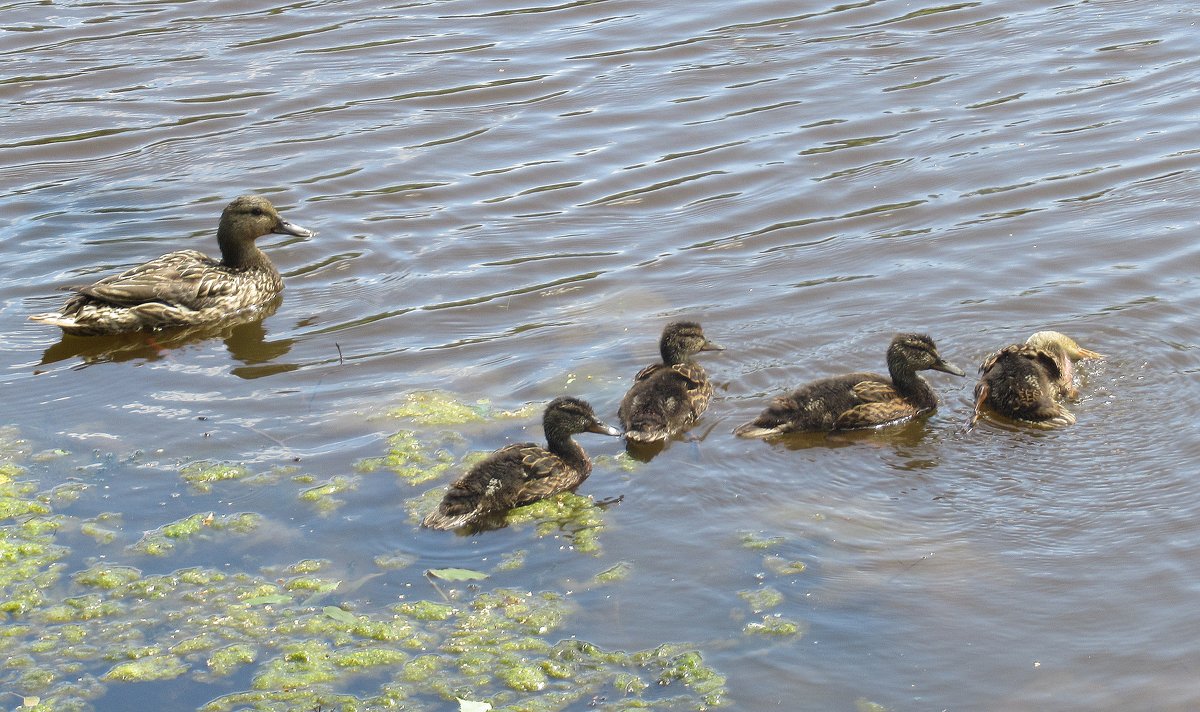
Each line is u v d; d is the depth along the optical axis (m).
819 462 10.70
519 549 9.62
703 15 21.08
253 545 9.69
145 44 20.28
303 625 8.83
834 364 12.23
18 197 16.14
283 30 20.80
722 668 8.34
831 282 13.77
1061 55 19.22
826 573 9.21
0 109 18.20
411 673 8.36
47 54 19.89
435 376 12.26
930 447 10.88
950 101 17.94
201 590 9.20
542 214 15.61
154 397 12.05
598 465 10.78
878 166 16.34
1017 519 9.77
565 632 8.72
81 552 9.63
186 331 13.61
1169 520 9.64
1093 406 11.28
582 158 16.88
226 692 8.23
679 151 16.98
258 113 18.12
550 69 19.33
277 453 10.94
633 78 18.98
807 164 16.50
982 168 16.12
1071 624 8.66
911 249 14.38
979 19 20.62
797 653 8.46
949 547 9.45
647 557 9.49
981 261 14.00
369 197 16.03
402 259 14.68
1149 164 15.96
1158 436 10.77
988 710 7.96
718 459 10.79
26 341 13.34
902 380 11.51
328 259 14.77
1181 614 8.70
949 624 8.68
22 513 10.10
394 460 10.77
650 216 15.52
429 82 18.95
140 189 16.36
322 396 11.95
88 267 14.67
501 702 8.08
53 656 8.55
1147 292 13.16
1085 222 14.71
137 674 8.38
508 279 14.20
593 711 7.99
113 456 10.93
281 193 16.14
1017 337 12.48
